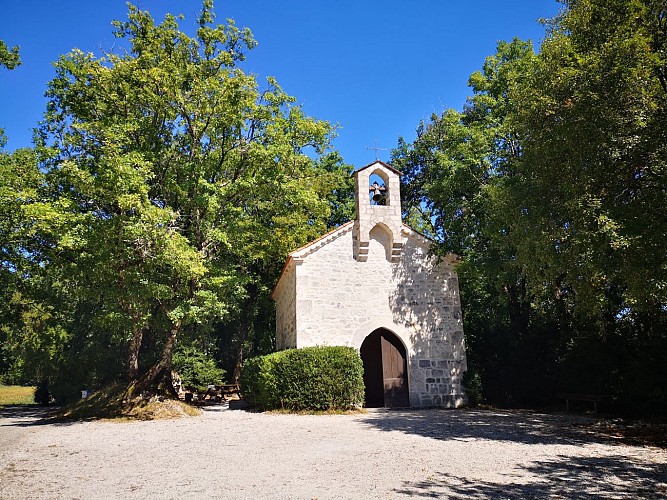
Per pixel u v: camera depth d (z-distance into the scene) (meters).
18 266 20.08
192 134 18.78
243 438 11.65
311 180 23.70
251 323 33.59
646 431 11.73
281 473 7.81
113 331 20.41
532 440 10.74
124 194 14.71
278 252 24.38
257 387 18.17
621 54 10.08
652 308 12.45
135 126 16.98
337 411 16.53
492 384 19.95
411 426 13.12
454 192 19.30
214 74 19.03
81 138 17.73
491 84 20.14
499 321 23.25
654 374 13.38
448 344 19.16
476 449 9.70
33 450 10.74
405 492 6.55
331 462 8.59
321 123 21.95
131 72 17.92
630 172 10.67
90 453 10.19
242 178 19.11
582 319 16.56
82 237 15.19
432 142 26.50
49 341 23.59
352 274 18.94
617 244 9.15
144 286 15.91
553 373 18.08
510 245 14.62
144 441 11.69
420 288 19.42
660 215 9.93
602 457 8.84
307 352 16.98
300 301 18.22
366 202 19.50
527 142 12.11
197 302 17.44
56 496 6.67
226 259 21.22
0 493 6.89
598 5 10.95
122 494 6.71
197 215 18.41
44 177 17.36
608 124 10.15
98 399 18.17
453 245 19.20
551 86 11.16
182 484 7.22
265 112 20.05
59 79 18.55
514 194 12.13
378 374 19.98
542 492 6.54
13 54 17.27
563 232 10.70
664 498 6.24
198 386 25.47
